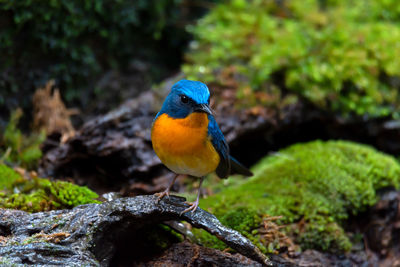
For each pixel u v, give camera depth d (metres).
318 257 8.38
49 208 7.66
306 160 10.63
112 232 6.62
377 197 9.98
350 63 12.55
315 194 9.48
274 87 12.05
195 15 14.73
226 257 7.15
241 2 14.59
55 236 6.22
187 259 7.14
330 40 13.18
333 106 12.25
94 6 11.60
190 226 8.27
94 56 12.30
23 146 10.51
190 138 6.73
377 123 12.48
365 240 9.59
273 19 14.55
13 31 10.66
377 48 13.11
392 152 12.66
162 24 13.28
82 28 11.56
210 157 7.03
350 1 15.70
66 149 10.01
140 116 10.55
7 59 10.80
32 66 11.27
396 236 9.78
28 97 11.33
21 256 5.71
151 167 10.03
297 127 12.41
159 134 6.88
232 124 11.20
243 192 9.57
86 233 6.30
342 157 10.66
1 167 9.08
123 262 7.11
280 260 7.96
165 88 11.31
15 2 10.29
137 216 6.60
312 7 15.00
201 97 6.67
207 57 12.64
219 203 9.05
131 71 13.25
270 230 8.23
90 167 10.21
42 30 11.00
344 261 8.59
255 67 12.34
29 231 6.45
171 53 14.20
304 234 8.57
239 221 8.33
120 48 12.89
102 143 9.99
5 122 11.02
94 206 6.62
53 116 10.87
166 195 7.08
